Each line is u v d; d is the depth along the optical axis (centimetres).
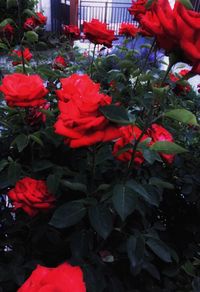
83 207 39
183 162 65
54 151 52
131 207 35
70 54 104
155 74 67
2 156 56
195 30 28
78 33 123
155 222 61
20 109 51
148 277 57
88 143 31
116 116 31
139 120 44
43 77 68
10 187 58
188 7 30
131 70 73
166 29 29
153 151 38
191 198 63
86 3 410
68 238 45
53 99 63
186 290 60
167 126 62
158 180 44
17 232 56
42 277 25
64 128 31
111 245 48
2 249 56
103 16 411
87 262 43
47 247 51
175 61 33
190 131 70
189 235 71
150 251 58
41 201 42
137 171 51
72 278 25
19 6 65
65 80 41
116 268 54
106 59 86
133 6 75
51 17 388
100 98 32
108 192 40
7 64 86
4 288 46
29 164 55
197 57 29
